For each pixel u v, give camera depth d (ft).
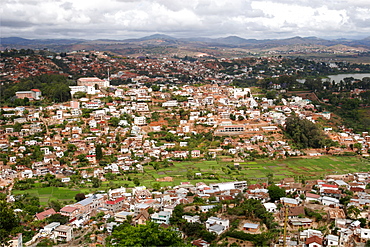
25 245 554.05
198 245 519.19
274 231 554.46
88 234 582.35
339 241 524.93
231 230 558.97
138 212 636.48
